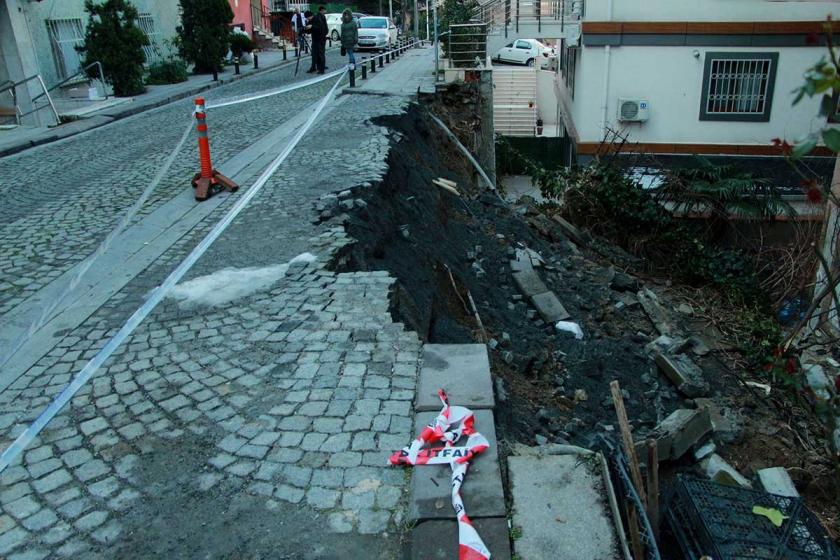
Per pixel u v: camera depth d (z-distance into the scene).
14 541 3.40
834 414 4.52
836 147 2.71
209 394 4.50
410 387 4.52
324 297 5.75
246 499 3.62
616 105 15.20
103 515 3.55
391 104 13.94
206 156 8.96
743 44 14.39
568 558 3.26
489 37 17.09
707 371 8.23
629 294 10.16
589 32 14.73
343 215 7.46
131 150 12.80
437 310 6.84
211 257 6.70
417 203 9.41
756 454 6.59
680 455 6.02
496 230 10.89
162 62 24.00
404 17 45.62
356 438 4.04
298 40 32.34
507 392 5.70
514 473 3.82
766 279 12.16
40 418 4.26
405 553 3.30
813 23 13.98
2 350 5.30
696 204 13.56
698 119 15.05
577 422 5.96
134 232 7.77
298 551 3.31
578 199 13.38
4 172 11.85
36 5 18.59
